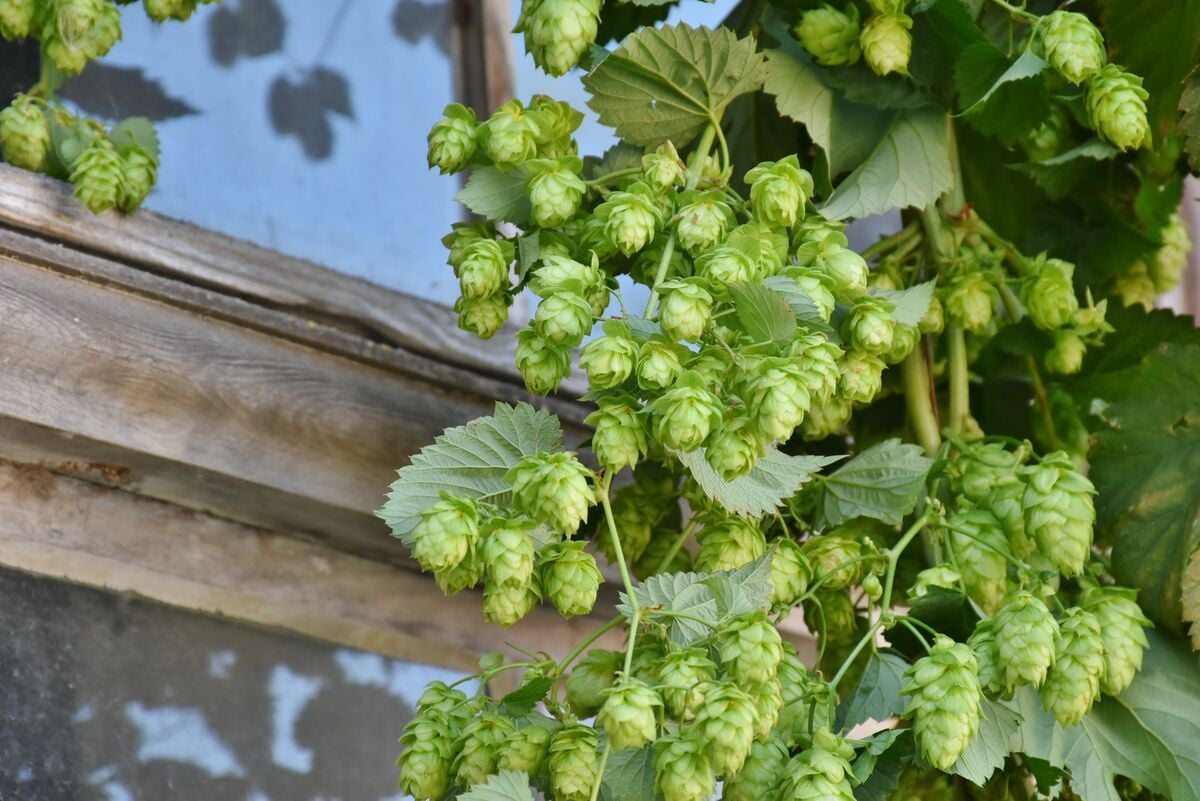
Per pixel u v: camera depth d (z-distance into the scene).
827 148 1.50
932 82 1.52
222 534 1.54
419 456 1.37
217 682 1.53
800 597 1.45
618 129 1.46
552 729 1.37
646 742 1.35
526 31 1.44
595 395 1.36
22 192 1.47
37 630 1.48
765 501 1.38
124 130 1.52
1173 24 1.53
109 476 1.51
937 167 1.51
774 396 1.33
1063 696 1.41
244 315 1.52
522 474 1.35
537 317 1.36
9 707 1.47
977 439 1.51
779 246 1.42
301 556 1.56
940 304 1.52
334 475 1.54
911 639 1.45
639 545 1.49
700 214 1.40
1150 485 1.52
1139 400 1.54
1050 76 1.54
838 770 1.34
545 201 1.42
